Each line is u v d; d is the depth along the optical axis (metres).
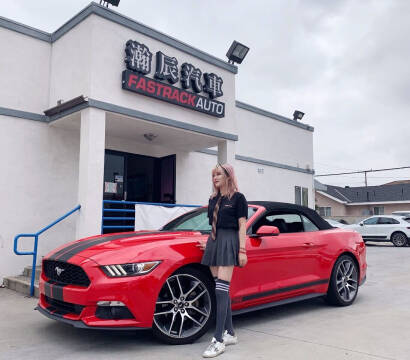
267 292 4.16
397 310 4.89
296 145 14.50
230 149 9.04
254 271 4.07
